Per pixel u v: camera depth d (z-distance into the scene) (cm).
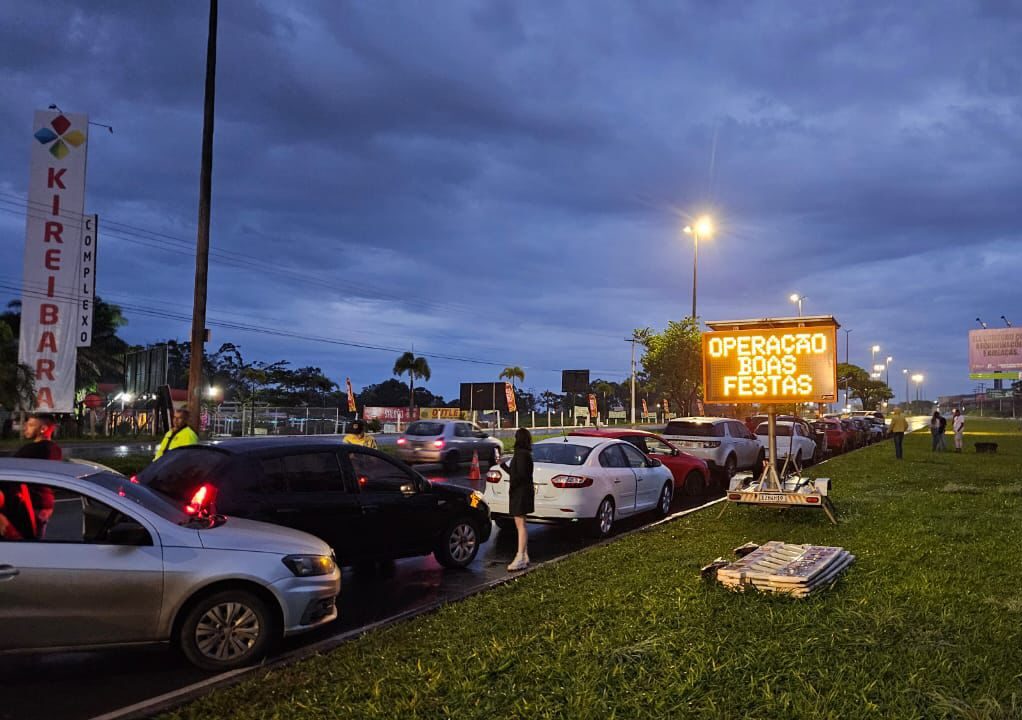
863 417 4262
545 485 1079
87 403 4366
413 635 568
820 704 424
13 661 552
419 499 841
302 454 753
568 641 539
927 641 530
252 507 687
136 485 591
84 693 494
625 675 475
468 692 448
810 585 662
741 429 1941
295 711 426
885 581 709
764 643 527
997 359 7119
